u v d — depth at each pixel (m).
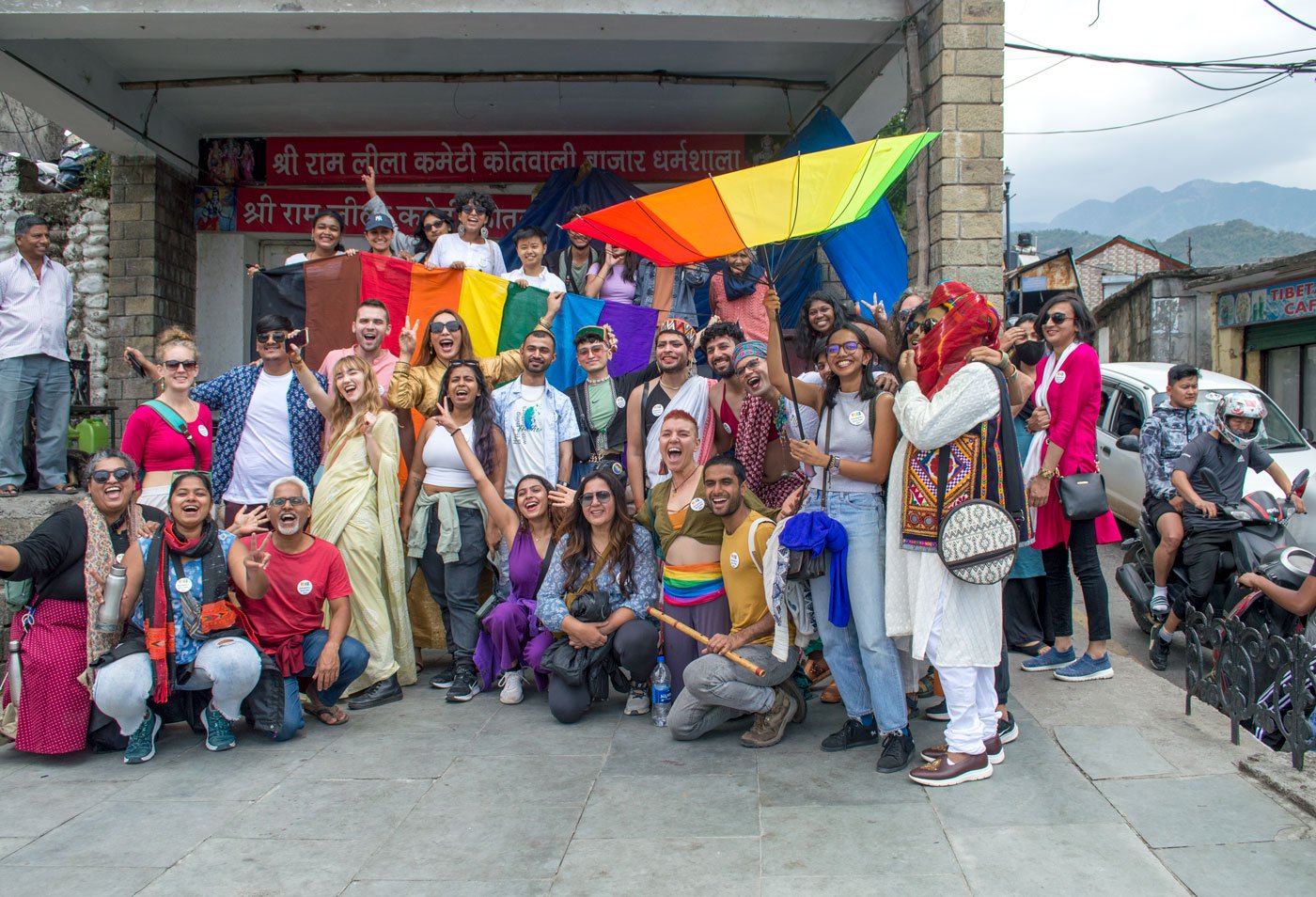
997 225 6.66
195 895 3.13
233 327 9.86
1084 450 4.90
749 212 3.96
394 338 6.59
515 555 5.16
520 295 6.66
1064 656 5.21
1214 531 5.95
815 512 4.07
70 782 4.18
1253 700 4.05
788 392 4.36
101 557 4.52
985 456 3.77
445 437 5.45
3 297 6.07
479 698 5.29
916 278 7.04
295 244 10.29
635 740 4.51
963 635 3.80
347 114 9.36
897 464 4.02
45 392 6.24
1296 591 4.69
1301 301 14.09
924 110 6.88
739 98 9.14
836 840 3.37
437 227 7.52
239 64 8.24
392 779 4.09
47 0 6.43
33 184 10.04
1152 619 6.49
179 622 4.48
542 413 5.64
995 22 6.62
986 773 3.84
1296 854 3.17
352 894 3.11
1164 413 6.51
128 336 9.16
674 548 4.75
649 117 9.58
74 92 7.77
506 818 3.65
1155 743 4.18
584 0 6.55
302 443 5.56
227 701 4.47
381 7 6.50
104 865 3.35
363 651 4.93
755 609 4.43
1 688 4.92
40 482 6.25
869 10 6.80
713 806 3.70
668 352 5.30
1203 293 16.09
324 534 5.20
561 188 9.64
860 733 4.30
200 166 9.83
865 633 4.07
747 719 4.78
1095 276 30.03
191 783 4.12
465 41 7.87
